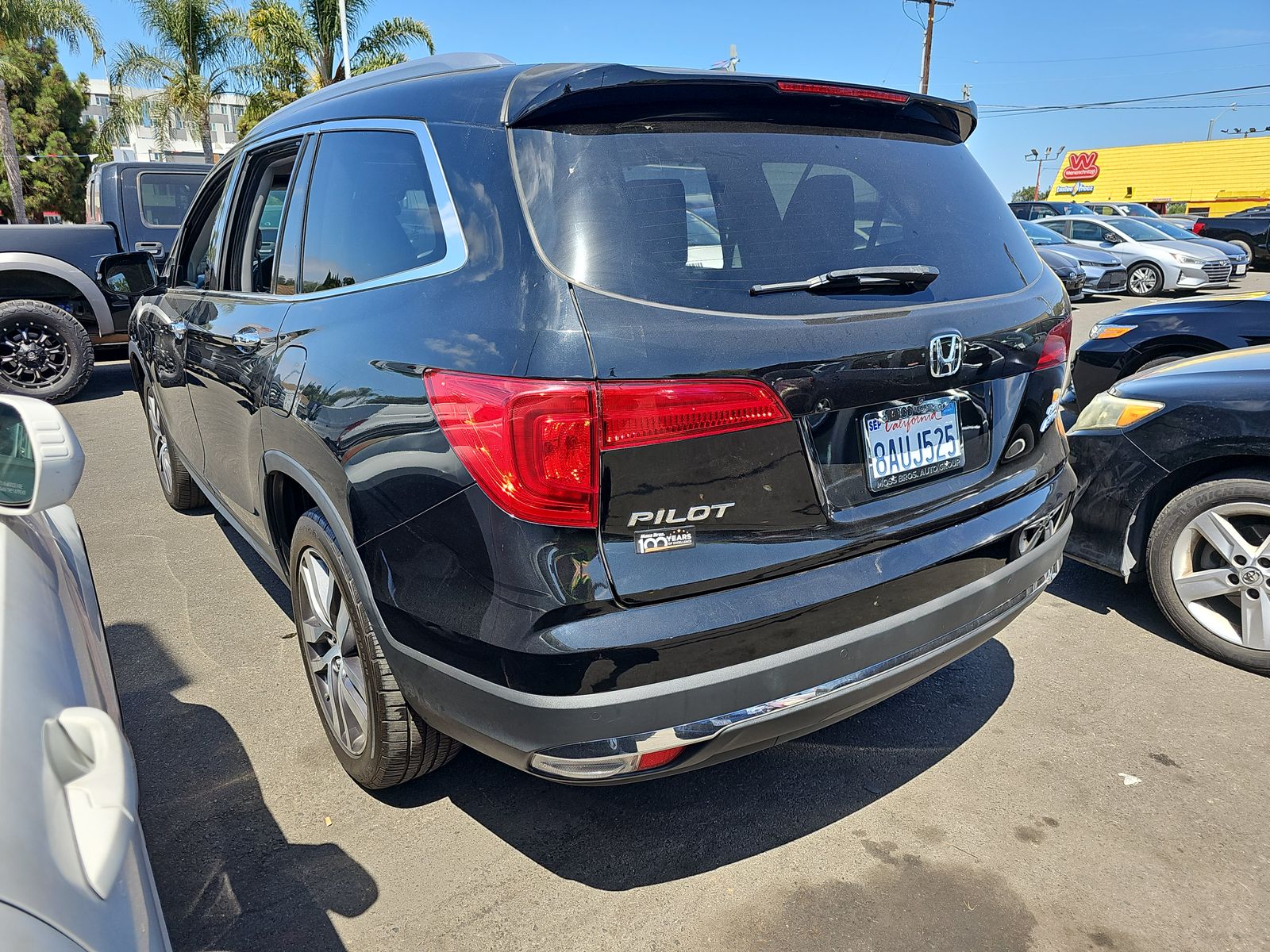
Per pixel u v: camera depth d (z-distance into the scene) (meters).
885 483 2.08
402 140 2.28
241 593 3.96
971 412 2.28
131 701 3.08
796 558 1.91
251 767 2.71
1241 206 34.66
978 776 2.66
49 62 40.59
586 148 1.91
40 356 7.82
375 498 2.04
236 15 22.39
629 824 2.47
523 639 1.75
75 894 0.98
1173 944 2.05
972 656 3.37
